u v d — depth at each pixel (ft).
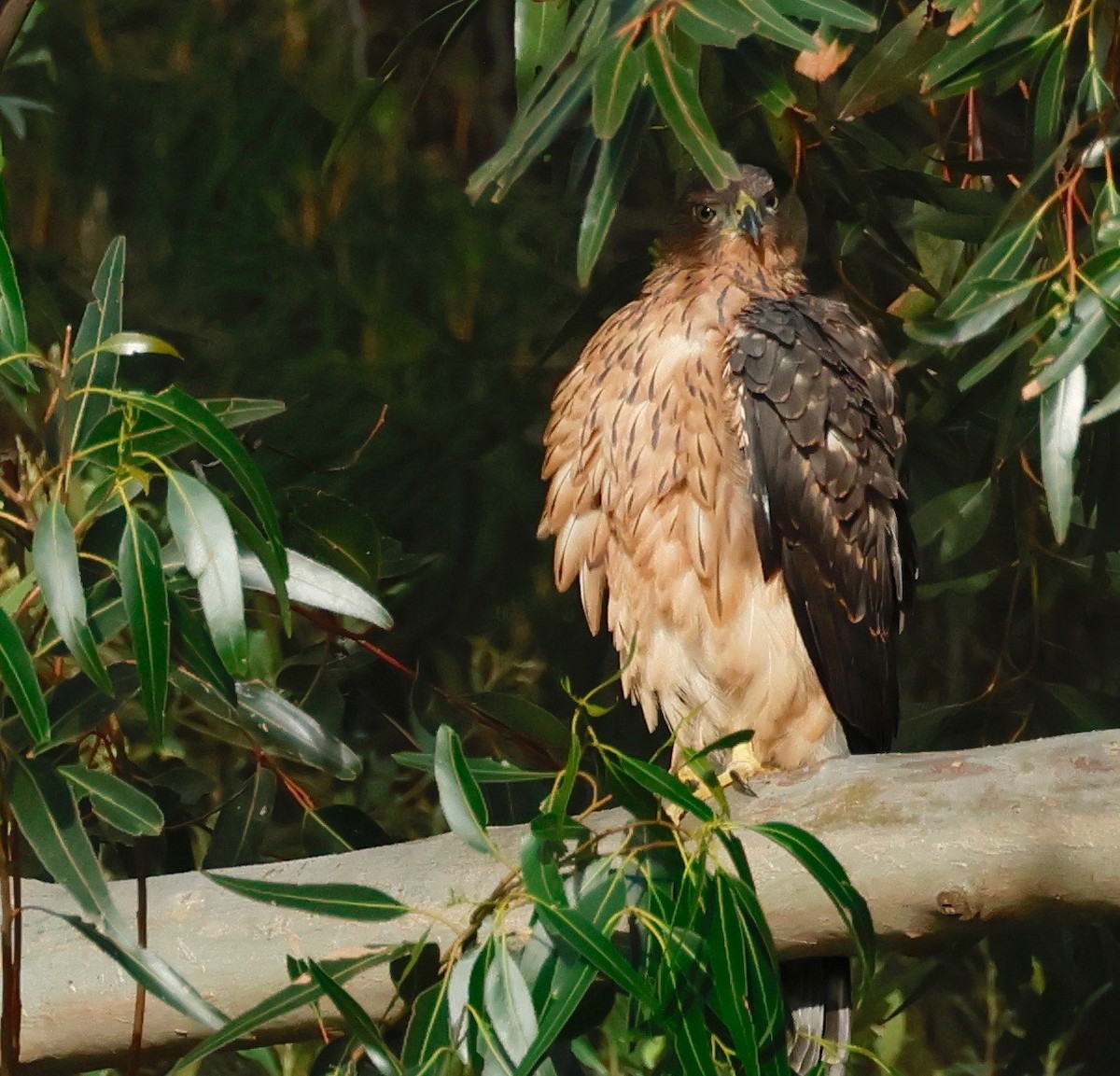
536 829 17.25
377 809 31.24
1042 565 31.45
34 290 29.84
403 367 33.68
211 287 34.32
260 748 25.38
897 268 29.63
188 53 35.50
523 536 33.53
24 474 21.16
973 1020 36.35
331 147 26.25
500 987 17.25
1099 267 21.27
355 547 25.50
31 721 16.55
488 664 32.53
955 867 18.48
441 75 39.17
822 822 18.94
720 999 16.94
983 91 34.94
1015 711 31.50
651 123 29.73
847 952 19.27
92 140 35.32
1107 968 31.40
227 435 17.19
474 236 34.96
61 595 16.76
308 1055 30.01
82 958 19.61
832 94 33.01
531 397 33.94
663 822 17.63
